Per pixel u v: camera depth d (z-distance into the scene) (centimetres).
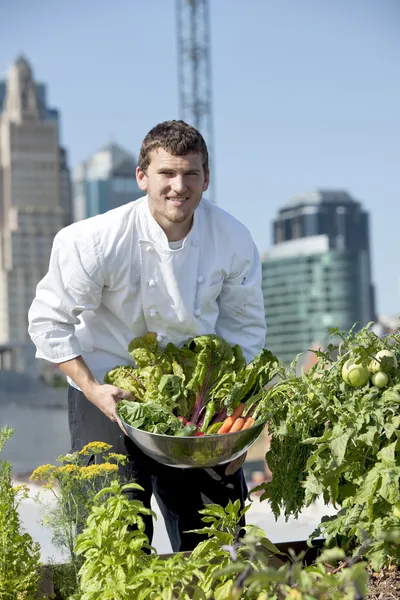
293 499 302
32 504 513
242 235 352
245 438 301
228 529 277
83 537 260
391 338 309
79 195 19325
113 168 19750
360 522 279
